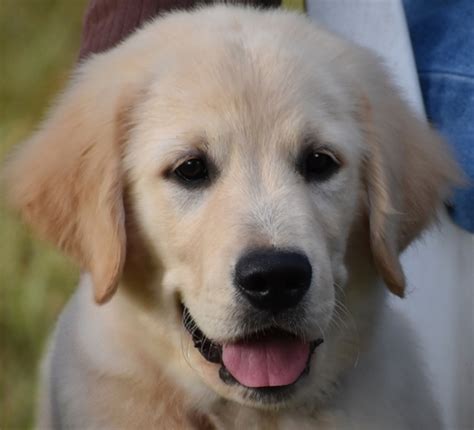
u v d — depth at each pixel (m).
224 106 5.49
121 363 5.88
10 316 10.17
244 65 5.62
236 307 5.18
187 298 5.54
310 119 5.58
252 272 5.07
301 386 5.53
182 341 5.75
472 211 6.53
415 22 7.10
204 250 5.35
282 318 5.23
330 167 5.67
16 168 6.33
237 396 5.52
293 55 5.75
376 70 6.22
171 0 6.73
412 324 6.64
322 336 5.44
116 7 6.83
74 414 5.95
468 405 6.71
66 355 6.15
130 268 5.82
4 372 9.99
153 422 5.93
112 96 5.85
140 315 5.84
